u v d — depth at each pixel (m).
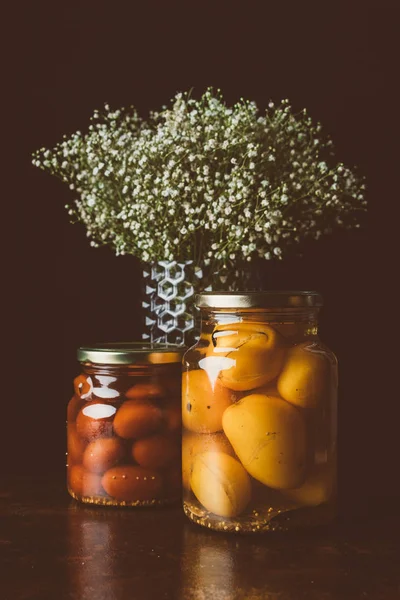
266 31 1.14
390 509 0.80
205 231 0.88
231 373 0.70
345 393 1.14
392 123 1.12
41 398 1.17
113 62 1.16
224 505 0.71
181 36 1.15
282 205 0.89
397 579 0.64
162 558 0.68
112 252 1.15
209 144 0.84
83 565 0.66
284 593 0.62
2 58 1.17
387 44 1.12
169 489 0.79
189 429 0.74
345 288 1.13
